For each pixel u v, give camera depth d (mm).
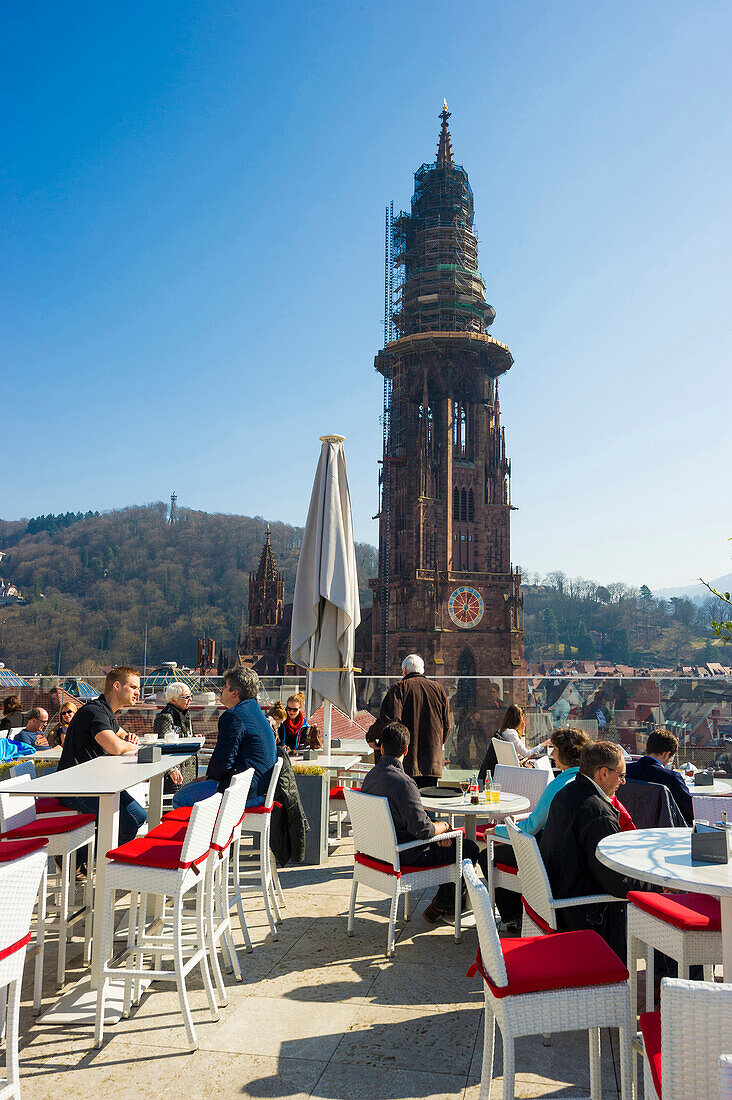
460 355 105125
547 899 4949
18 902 3918
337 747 12508
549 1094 4344
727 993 2605
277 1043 4922
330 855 10289
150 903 7535
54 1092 4332
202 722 18531
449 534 100062
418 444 101375
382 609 105938
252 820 7023
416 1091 4359
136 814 6969
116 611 176000
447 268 111000
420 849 6762
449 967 6227
